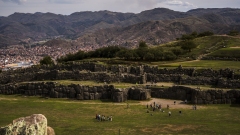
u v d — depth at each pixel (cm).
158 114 8144
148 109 8856
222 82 10112
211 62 14288
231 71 10831
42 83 11719
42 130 3653
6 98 11300
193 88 9662
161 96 10431
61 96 11169
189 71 11688
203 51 18612
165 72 12075
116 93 10175
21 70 14488
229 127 6325
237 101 9088
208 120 7212
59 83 11575
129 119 7675
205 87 10188
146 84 11175
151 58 16588
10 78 13425
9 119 7606
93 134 6106
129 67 12781
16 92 12081
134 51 17662
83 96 10769
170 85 10812
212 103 9250
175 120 7312
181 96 9975
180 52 18162
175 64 14100
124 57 18050
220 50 16588
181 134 5891
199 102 9319
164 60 16350
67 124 7162
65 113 8581
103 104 9788
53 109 9131
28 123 3600
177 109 8669
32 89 11794
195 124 6738
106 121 7512
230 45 19088
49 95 11456
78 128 6681
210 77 10788
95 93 10731
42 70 14175
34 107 9450
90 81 12125
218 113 7950
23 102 10319
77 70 13175
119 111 8725
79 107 9394
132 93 10425
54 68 14388
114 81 11844
